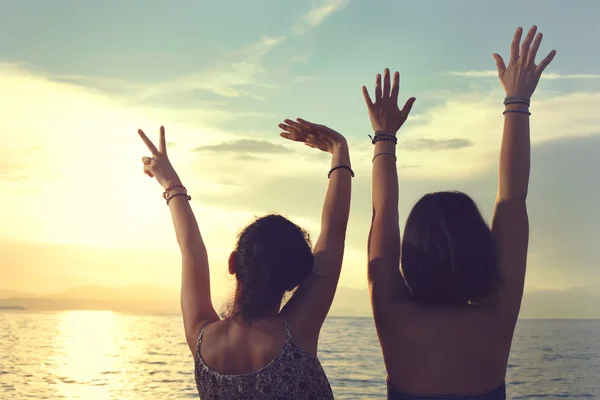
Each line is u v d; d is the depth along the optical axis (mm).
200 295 1807
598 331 89438
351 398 21234
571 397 23500
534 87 1875
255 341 1662
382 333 1801
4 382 24828
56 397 21250
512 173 1799
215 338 1704
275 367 1634
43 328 82000
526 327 109375
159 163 1997
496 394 1727
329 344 50125
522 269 1726
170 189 1959
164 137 2047
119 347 47500
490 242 1697
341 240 1824
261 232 1697
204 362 1698
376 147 1970
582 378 29422
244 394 1634
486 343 1715
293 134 2014
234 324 1704
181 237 1887
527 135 1839
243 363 1658
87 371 29234
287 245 1678
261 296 1677
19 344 49125
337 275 1769
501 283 1718
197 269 1829
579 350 47844
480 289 1689
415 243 1714
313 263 1717
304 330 1688
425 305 1754
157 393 22656
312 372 1656
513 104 1864
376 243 1843
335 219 1847
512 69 1894
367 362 33906
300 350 1660
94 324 102438
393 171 1934
